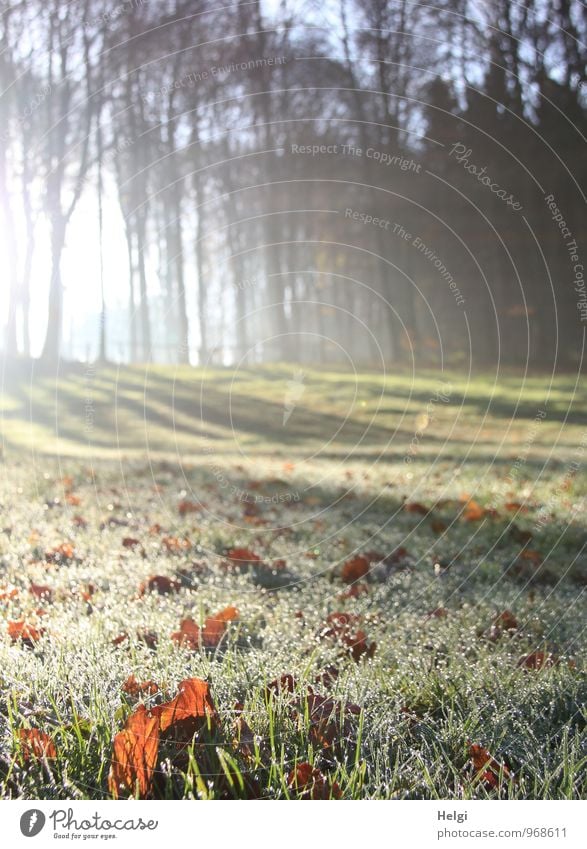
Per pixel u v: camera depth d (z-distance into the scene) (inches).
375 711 79.2
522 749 77.1
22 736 70.7
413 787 68.9
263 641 102.7
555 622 114.5
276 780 68.0
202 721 71.5
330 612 120.1
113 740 70.2
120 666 84.3
